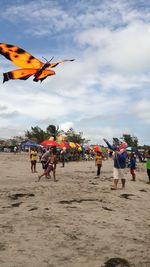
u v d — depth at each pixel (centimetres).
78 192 1398
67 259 572
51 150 1989
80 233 734
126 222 862
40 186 1584
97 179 2106
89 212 962
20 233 718
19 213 915
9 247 623
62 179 2041
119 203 1158
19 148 9256
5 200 1138
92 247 641
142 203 1192
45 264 545
